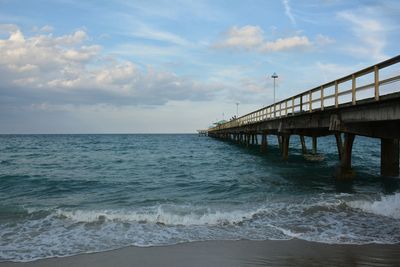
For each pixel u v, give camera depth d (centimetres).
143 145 6600
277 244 798
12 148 5484
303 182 1655
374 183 1558
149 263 698
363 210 1078
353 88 1261
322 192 1380
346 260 698
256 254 739
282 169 2216
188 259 717
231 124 4972
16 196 1418
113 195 1429
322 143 6712
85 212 1058
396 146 1622
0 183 1750
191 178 1922
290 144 6016
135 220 989
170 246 793
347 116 1401
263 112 2881
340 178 1619
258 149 4103
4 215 1055
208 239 838
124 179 1900
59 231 904
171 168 2484
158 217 1007
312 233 873
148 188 1605
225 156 3438
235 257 723
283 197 1294
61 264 697
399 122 1359
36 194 1464
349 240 818
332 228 911
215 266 680
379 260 696
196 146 5959
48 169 2455
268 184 1622
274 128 2603
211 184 1677
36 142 8294
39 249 779
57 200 1321
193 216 1015
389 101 1088
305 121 1920
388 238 827
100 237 855
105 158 3484
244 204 1188
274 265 682
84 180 1844
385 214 1033
